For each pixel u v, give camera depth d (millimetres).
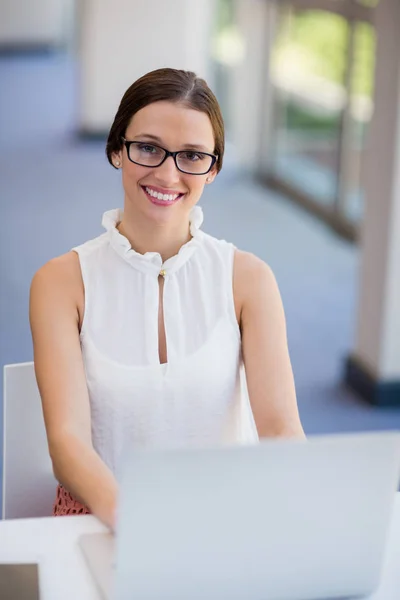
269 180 9000
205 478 1413
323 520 1492
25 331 5512
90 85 10359
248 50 8734
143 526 1415
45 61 15102
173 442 2055
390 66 4508
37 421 2180
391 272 4676
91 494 1728
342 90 7414
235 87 9055
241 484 1434
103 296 2045
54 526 1690
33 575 1535
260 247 7266
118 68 10320
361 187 7316
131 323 2041
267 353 2074
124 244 2049
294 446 1434
